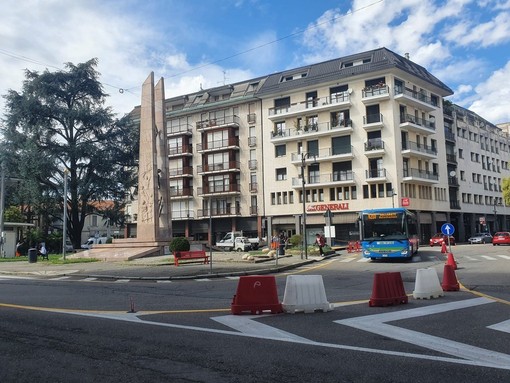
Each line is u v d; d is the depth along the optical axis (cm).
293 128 5491
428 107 5409
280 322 812
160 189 3303
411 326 752
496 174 7381
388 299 979
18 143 4272
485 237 5497
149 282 1808
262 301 917
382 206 4912
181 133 6244
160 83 3362
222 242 4797
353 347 617
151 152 3228
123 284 1719
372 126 4966
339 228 5188
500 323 764
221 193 5900
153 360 568
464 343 633
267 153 5678
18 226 4581
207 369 527
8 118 4338
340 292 1286
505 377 484
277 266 2253
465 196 6341
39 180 4275
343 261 2694
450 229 2253
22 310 1001
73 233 4641
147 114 3266
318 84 5275
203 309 997
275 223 5538
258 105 5791
